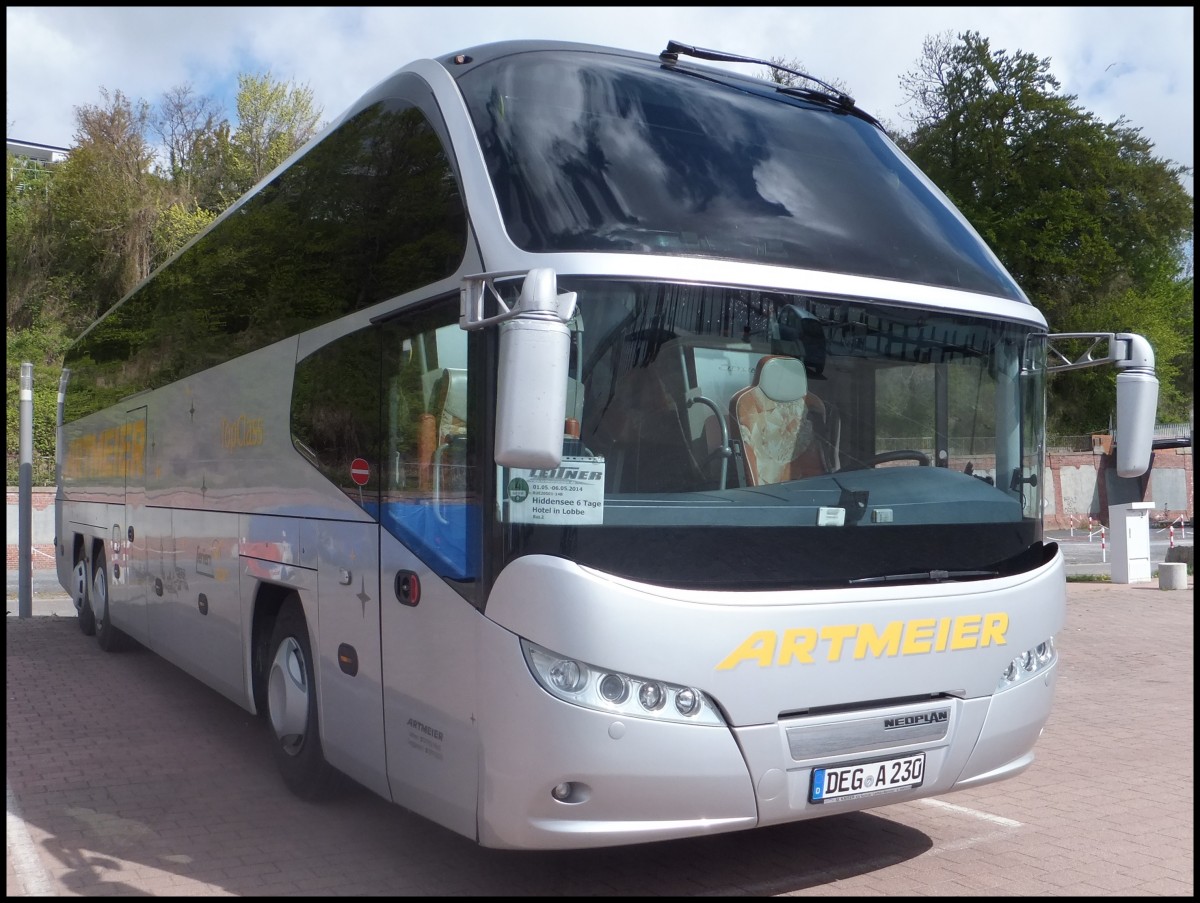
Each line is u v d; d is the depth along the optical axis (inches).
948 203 229.5
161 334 359.3
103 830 222.7
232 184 1998.0
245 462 273.6
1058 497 1625.2
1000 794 261.3
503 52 202.5
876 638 178.4
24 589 602.5
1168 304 2146.9
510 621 163.3
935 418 195.8
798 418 181.8
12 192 1840.6
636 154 189.2
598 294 168.2
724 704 165.2
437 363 184.4
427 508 184.7
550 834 161.6
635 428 168.2
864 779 178.2
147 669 416.2
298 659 243.6
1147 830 232.8
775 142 209.9
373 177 217.0
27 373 609.3
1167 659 473.7
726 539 170.6
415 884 193.2
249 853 208.8
